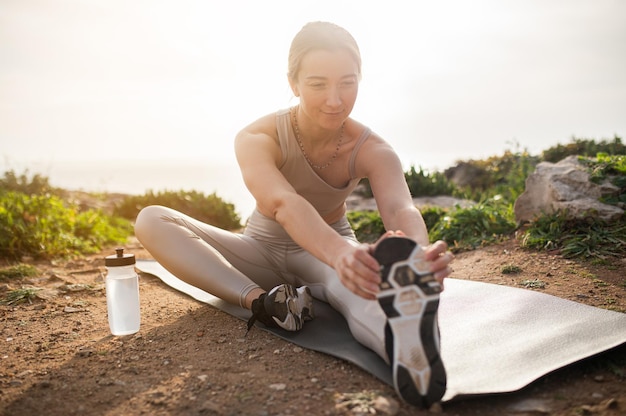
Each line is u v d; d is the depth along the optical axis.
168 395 1.92
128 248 5.80
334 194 2.73
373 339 2.04
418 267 1.68
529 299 2.76
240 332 2.57
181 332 2.61
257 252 2.88
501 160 10.28
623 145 7.70
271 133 2.58
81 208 9.19
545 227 4.12
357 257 1.71
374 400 1.80
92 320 2.90
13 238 4.82
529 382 1.89
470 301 2.83
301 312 2.48
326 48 2.19
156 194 9.20
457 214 4.97
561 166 4.52
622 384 1.93
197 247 2.70
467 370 2.01
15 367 2.23
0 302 3.29
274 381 2.00
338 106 2.23
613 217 3.91
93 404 1.87
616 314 2.46
